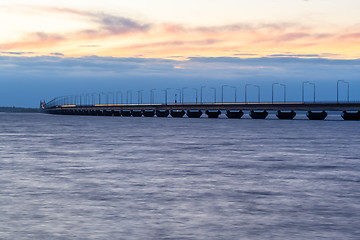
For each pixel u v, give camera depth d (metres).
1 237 18.83
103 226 20.52
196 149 59.62
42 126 143.75
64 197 26.73
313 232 19.59
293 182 32.44
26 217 21.98
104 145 66.06
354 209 23.78
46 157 49.12
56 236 19.00
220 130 115.06
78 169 39.28
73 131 109.69
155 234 19.33
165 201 25.70
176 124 162.38
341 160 46.72
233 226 20.55
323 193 28.19
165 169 39.47
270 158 48.66
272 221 21.41
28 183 31.72
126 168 40.09
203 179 33.78
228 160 46.72
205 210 23.53
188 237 18.92
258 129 120.62
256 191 28.83
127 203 25.16
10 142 71.88
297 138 83.06
